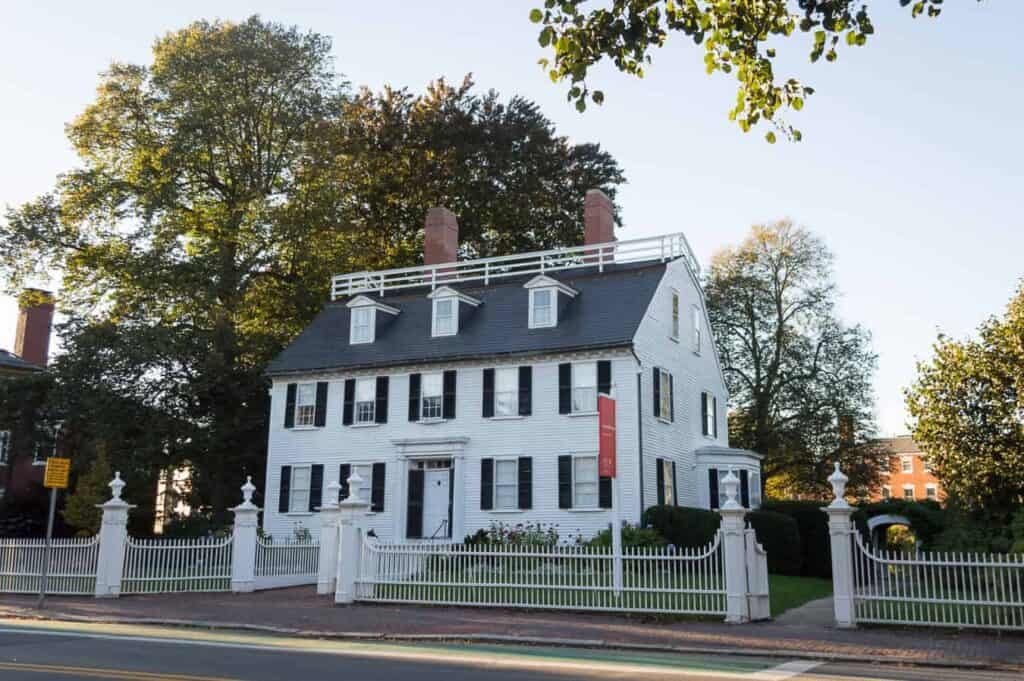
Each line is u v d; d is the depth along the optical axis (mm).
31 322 51125
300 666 11477
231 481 39531
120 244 40000
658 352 32688
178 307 40000
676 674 11148
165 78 40375
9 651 12617
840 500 16328
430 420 33156
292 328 43594
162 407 37312
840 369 47844
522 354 31859
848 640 14453
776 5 10719
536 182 45188
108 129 40594
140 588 21422
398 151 46312
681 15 10531
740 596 16438
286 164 42531
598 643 14141
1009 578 15094
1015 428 20109
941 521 33625
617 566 17656
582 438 30594
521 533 28375
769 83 11227
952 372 20922
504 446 31859
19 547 22016
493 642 14680
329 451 35031
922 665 12445
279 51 41781
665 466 31984
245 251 40688
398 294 39656
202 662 11727
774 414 48406
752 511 29953
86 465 35844
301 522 34812
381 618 17312
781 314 49531
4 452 45281
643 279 33406
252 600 20828
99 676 10297
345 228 41219
